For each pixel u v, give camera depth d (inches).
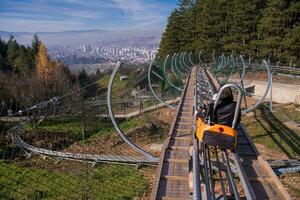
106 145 727.1
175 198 228.2
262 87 1189.1
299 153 697.6
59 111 751.1
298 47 1438.2
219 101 229.3
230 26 2003.0
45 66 2440.9
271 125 869.2
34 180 583.5
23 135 788.6
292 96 1102.4
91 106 749.3
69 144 749.3
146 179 588.7
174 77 917.8
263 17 1681.8
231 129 225.0
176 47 2655.0
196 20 2444.6
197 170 195.9
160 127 844.0
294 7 1477.6
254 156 305.0
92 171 616.1
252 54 1705.2
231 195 228.5
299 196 503.2
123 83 472.7
